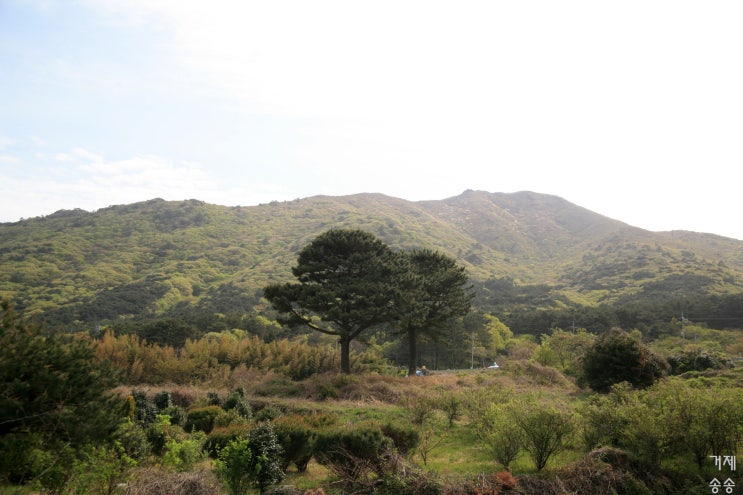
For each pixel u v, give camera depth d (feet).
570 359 115.65
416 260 125.80
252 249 428.15
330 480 34.35
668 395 40.40
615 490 32.40
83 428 26.32
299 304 98.68
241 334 147.64
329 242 101.91
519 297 330.13
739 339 173.99
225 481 30.40
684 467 36.50
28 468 24.21
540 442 37.09
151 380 91.09
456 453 43.86
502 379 89.71
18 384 24.73
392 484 30.73
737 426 35.91
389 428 39.14
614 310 218.18
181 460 33.55
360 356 125.29
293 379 101.76
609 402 43.11
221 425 48.39
